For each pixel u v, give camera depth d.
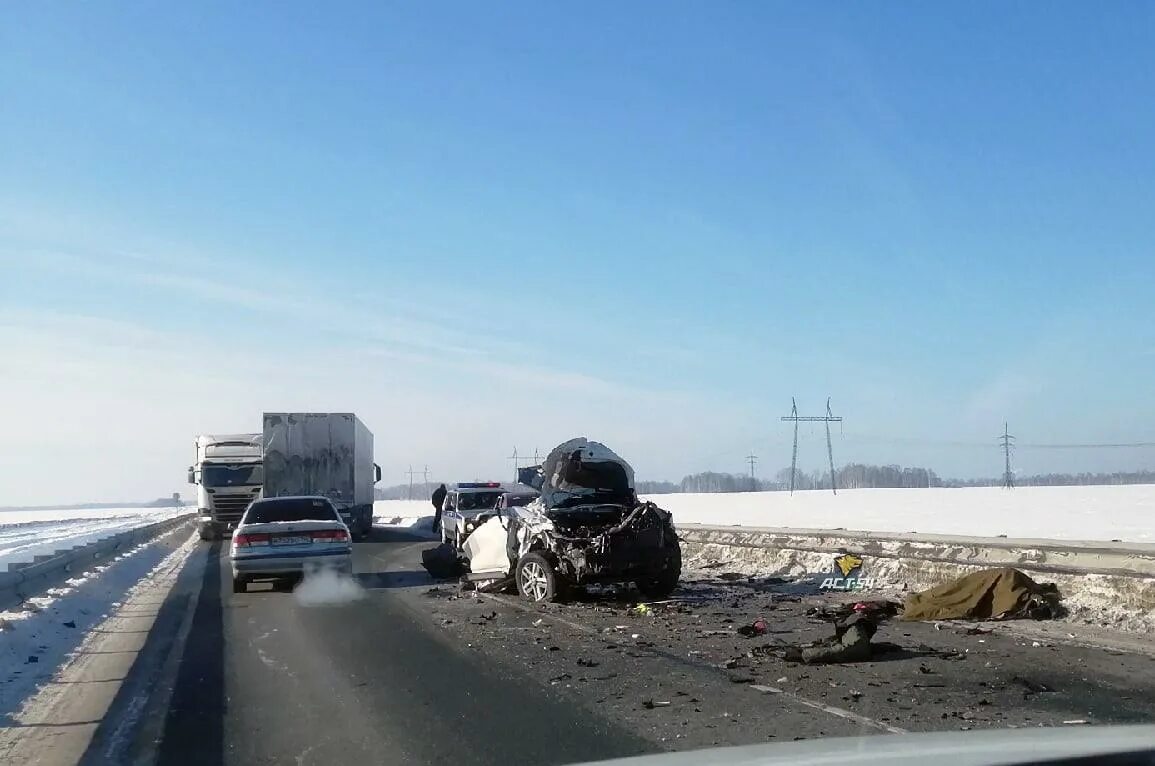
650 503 16.17
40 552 30.94
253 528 17.72
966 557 15.05
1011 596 12.65
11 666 10.49
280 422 34.22
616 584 16.34
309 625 13.66
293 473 34.12
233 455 36.47
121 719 8.05
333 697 8.73
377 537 39.78
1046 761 3.58
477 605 15.70
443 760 6.57
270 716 8.05
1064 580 13.12
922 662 9.64
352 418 34.81
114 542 25.05
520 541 16.80
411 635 12.45
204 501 36.31
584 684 8.98
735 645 11.12
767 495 100.19
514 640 11.82
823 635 11.71
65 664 10.73
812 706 7.81
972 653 10.10
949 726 7.01
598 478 17.00
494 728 7.40
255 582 19.55
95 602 16.69
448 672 9.77
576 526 16.23
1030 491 81.81
